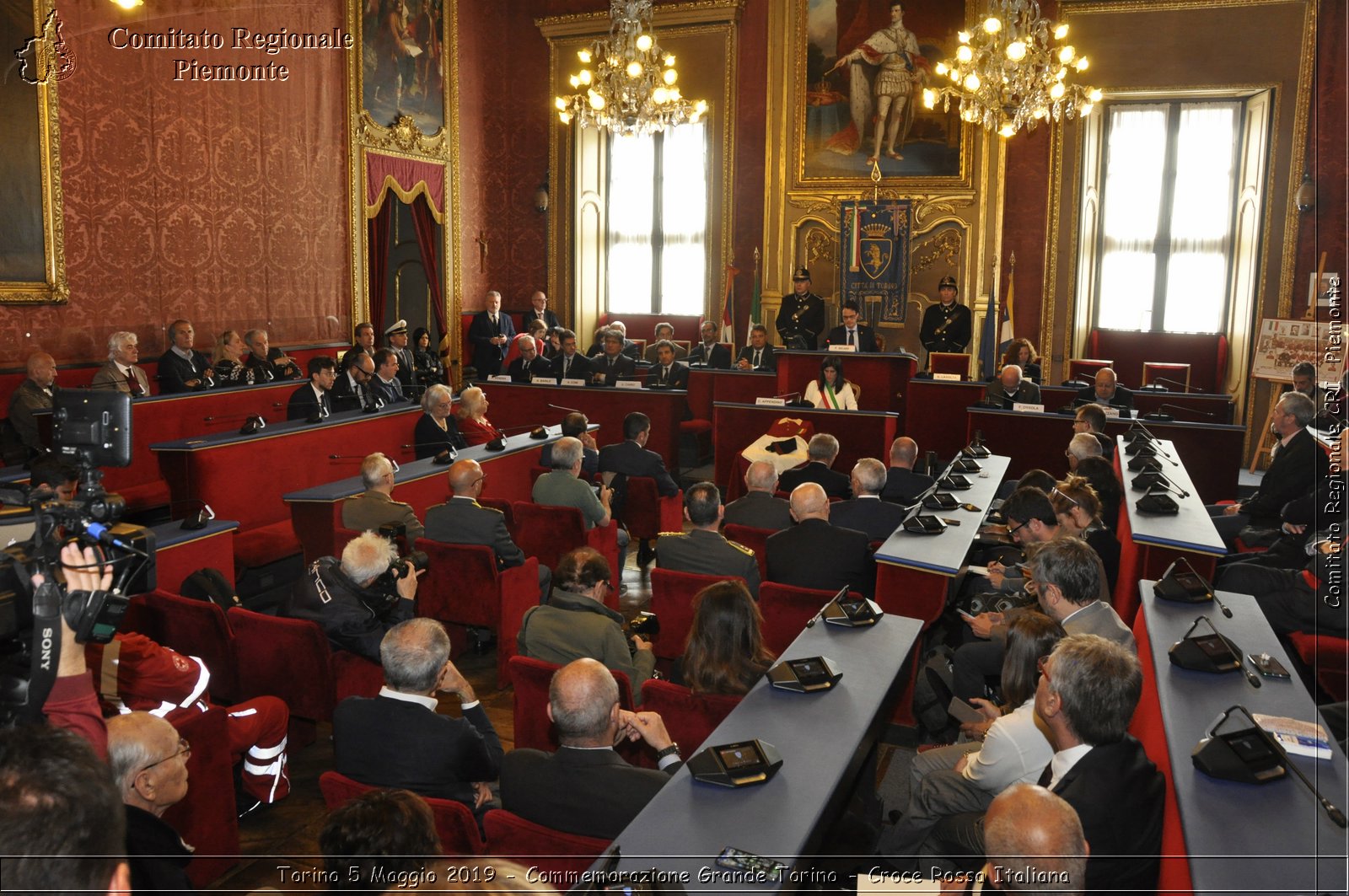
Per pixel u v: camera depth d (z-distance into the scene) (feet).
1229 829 6.44
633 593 22.71
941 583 14.26
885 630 11.14
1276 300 39.24
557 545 19.85
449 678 10.96
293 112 35.19
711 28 45.68
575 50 47.50
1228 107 41.27
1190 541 14.73
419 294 43.80
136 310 29.30
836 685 9.54
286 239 35.09
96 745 5.44
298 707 13.53
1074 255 42.14
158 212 29.84
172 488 20.36
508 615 16.96
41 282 26.32
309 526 18.98
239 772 12.62
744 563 15.31
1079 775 7.59
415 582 14.10
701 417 38.70
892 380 35.04
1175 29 39.37
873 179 43.80
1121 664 7.66
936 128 42.86
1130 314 43.86
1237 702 8.65
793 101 44.62
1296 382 25.26
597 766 8.25
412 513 18.29
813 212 45.03
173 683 10.61
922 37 42.52
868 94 43.50
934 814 9.48
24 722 5.34
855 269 44.24
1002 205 42.60
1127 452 22.71
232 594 14.87
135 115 28.89
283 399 28.17
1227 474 29.07
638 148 49.62
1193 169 42.14
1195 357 42.39
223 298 32.42
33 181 25.90
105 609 5.42
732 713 8.87
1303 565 16.33
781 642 14.47
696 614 10.89
